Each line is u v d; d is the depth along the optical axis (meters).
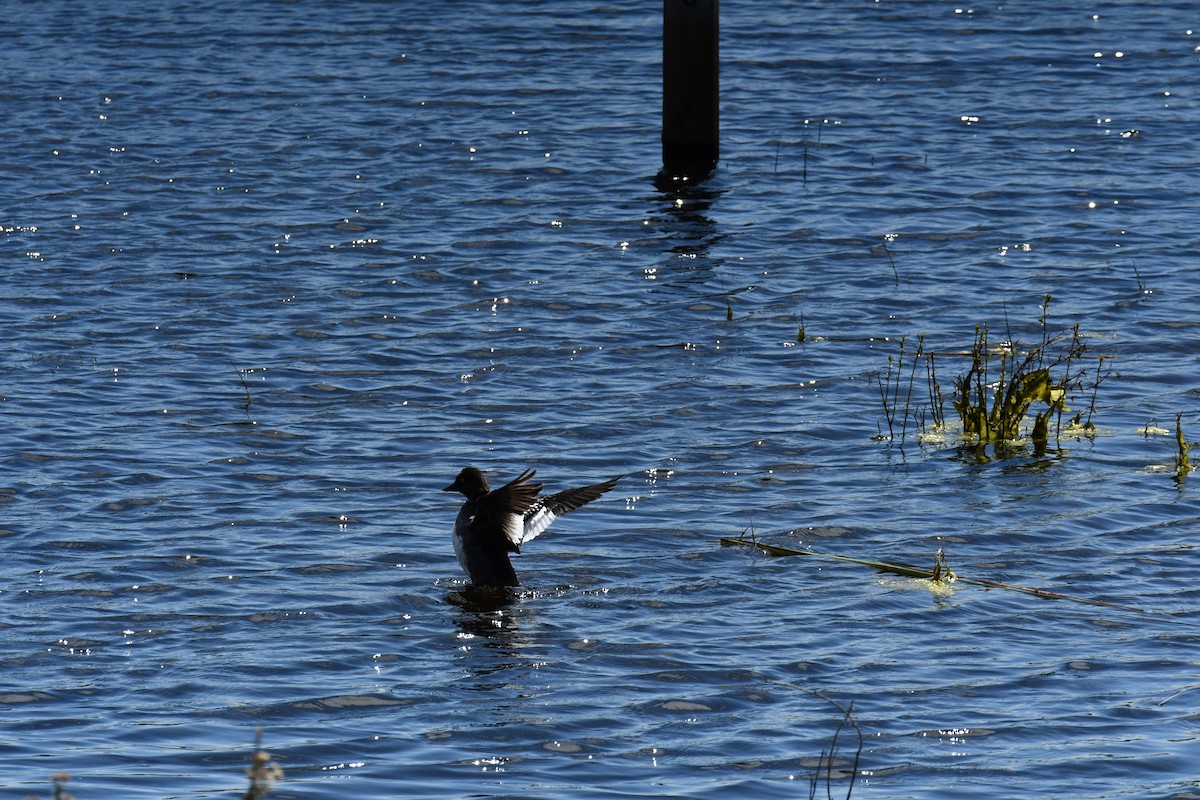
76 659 12.39
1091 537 14.95
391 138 32.47
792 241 26.03
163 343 21.16
